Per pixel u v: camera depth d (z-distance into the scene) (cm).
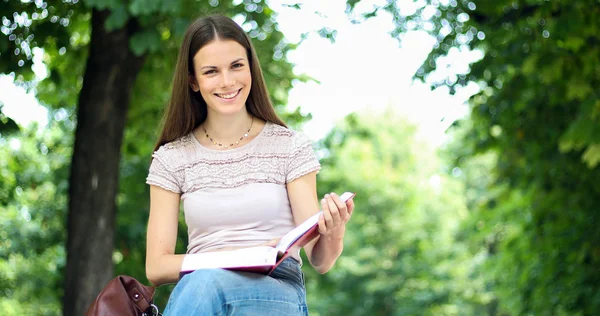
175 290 403
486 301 3484
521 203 1677
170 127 458
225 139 451
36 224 1689
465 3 1257
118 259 1551
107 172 1044
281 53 1375
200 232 439
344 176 3909
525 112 1469
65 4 1056
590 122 1056
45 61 1271
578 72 1156
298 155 445
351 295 3816
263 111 456
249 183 438
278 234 436
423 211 3938
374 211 3922
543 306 1573
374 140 4438
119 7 878
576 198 1491
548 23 1186
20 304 1883
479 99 1486
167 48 1108
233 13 1000
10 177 1612
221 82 434
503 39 1254
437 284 3697
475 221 1753
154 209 449
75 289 1030
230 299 396
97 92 1040
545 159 1483
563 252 1539
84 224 1035
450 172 1753
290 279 429
